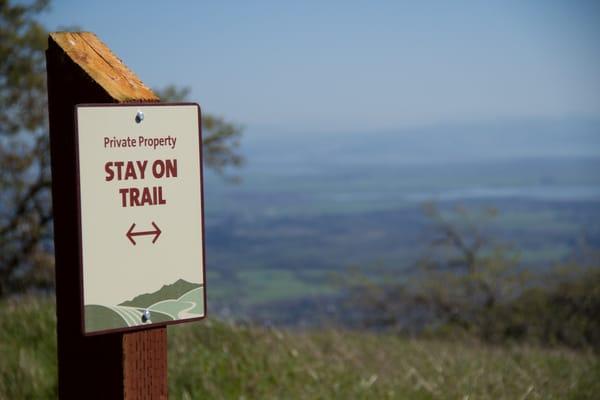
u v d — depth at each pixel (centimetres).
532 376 548
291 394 501
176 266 230
